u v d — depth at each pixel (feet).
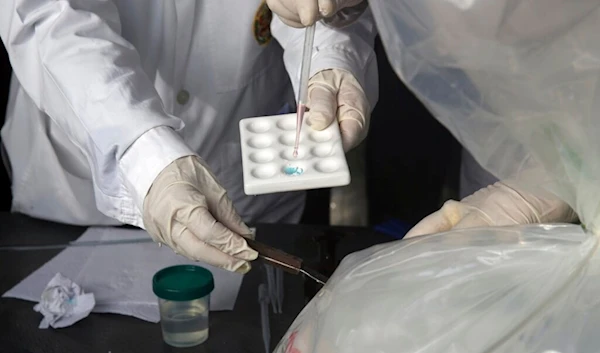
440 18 1.55
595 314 1.78
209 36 3.81
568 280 1.86
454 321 1.86
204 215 2.52
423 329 1.86
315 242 3.49
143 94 2.90
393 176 5.86
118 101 2.80
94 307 3.15
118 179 2.84
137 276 3.41
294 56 3.54
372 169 5.85
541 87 1.67
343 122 2.81
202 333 2.92
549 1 1.45
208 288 2.85
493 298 1.88
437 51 1.66
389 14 1.64
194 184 2.64
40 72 3.09
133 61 3.06
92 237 3.82
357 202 5.79
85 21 3.01
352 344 1.90
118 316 3.10
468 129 1.93
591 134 1.73
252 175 2.27
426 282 1.98
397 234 3.90
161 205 2.58
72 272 3.44
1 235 3.87
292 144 2.44
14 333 2.99
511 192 2.35
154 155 2.67
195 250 2.54
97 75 2.85
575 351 1.73
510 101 1.76
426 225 2.45
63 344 2.92
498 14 1.48
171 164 2.65
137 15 3.49
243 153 2.39
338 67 3.19
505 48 1.58
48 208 4.03
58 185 3.97
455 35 1.58
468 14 1.50
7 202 4.84
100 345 2.91
